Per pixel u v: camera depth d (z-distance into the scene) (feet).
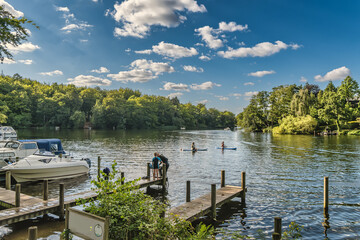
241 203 46.39
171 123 501.56
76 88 519.19
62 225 35.42
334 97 250.37
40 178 59.00
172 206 44.42
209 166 84.64
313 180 64.54
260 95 336.90
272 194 52.01
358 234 33.65
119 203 21.79
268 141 186.29
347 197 49.80
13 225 35.24
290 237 32.32
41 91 401.90
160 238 21.11
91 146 142.92
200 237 22.61
